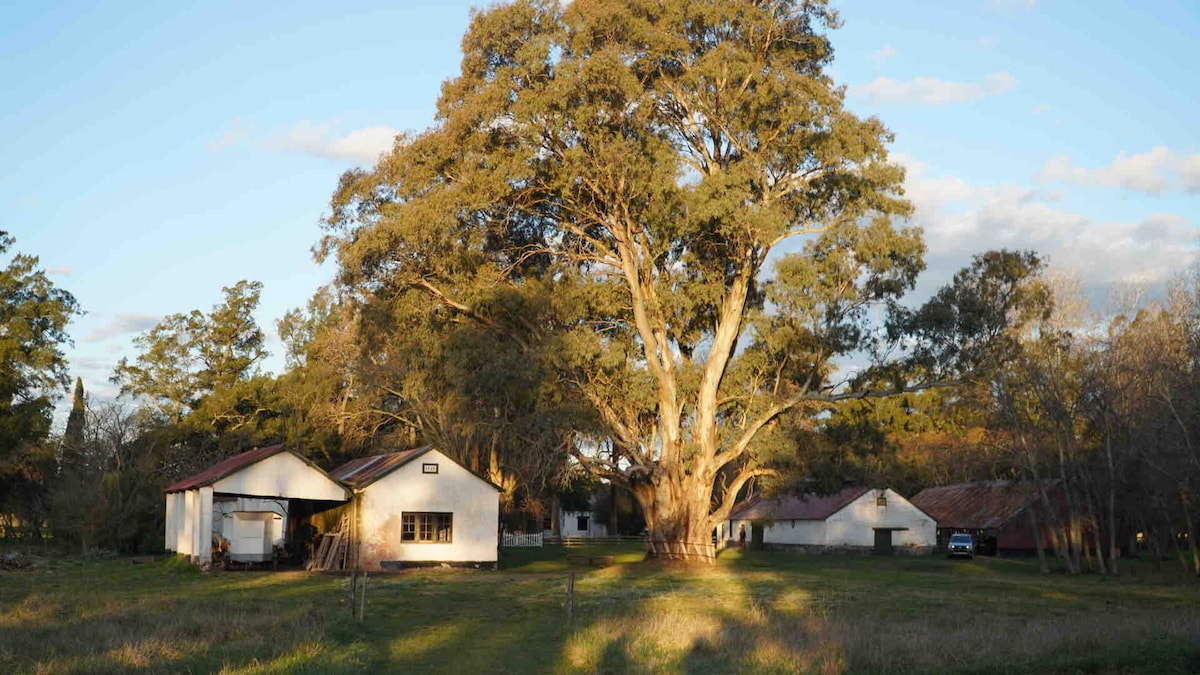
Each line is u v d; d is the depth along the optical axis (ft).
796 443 159.22
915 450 298.15
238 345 286.25
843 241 145.79
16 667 56.49
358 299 162.09
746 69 145.38
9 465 214.48
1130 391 166.09
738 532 295.48
